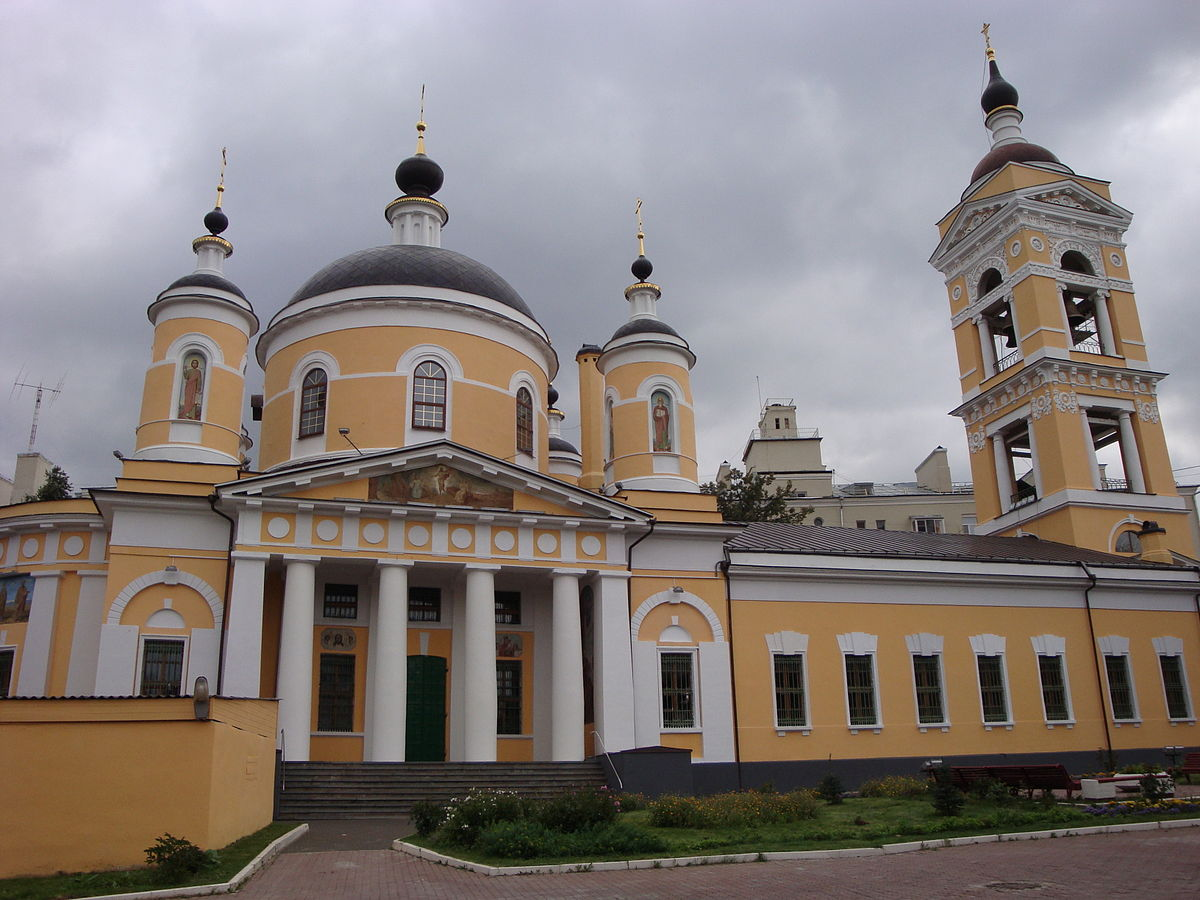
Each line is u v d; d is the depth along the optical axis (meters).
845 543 40.75
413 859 17.97
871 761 35.72
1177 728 41.09
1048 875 14.55
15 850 15.95
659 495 36.03
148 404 32.75
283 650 29.02
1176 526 48.31
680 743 33.53
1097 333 50.59
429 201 42.00
